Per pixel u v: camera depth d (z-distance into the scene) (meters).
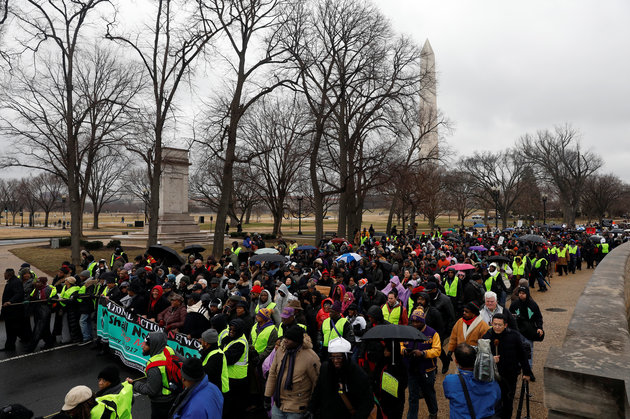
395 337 5.02
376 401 4.89
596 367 2.73
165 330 7.55
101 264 12.60
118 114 26.78
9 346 9.77
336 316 6.64
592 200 81.19
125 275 9.44
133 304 8.82
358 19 25.33
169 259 13.83
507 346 5.24
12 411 3.62
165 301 8.66
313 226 75.88
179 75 20.16
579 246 25.48
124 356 8.73
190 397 4.11
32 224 84.69
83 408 3.98
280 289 9.07
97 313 9.69
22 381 7.97
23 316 9.84
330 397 4.09
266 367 5.93
